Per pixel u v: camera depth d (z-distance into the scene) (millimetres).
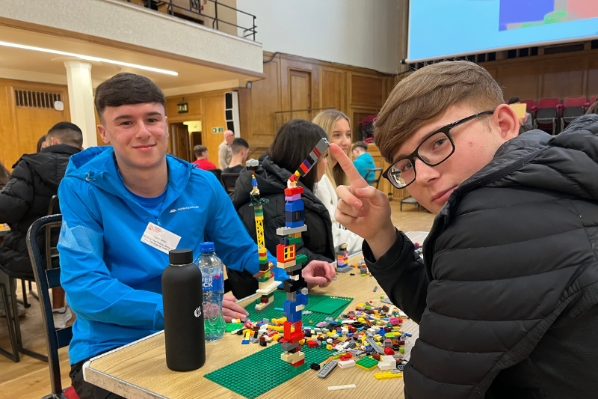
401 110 604
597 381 467
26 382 1938
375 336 840
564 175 485
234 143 4688
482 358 473
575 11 6945
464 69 602
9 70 6000
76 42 4551
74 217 1063
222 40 6297
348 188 778
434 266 550
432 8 8062
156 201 1190
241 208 1636
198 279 728
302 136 1547
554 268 449
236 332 896
